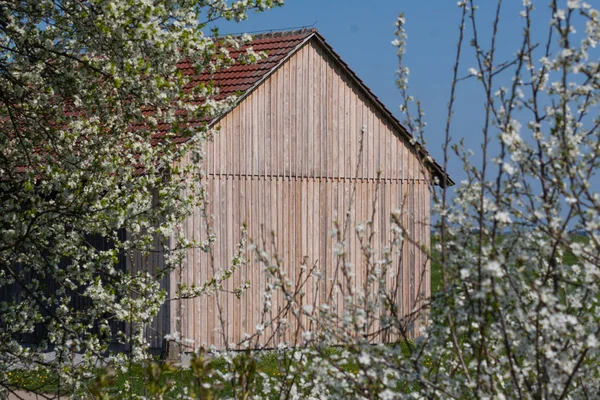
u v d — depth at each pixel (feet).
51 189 40.47
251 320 74.59
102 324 41.27
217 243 74.18
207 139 42.60
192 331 71.20
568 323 17.95
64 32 38.58
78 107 43.70
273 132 78.54
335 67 82.38
